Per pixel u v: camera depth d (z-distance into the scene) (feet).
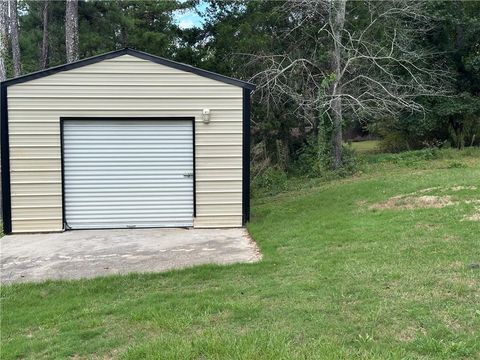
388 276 15.96
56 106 29.32
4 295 18.04
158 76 29.73
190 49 63.10
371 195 33.63
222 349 11.33
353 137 100.42
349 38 51.70
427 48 65.31
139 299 16.35
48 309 16.14
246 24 59.36
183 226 30.58
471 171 39.75
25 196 29.45
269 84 54.60
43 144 29.40
